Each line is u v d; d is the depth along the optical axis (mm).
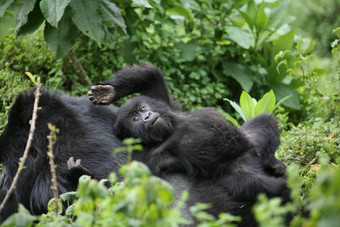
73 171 8523
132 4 16938
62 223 6098
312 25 21469
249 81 17078
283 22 18000
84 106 10039
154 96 11023
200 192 8742
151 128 9430
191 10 17781
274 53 17531
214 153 8930
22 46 15672
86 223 5309
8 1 13078
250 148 9148
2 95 13461
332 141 10867
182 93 16500
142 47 16609
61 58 13867
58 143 9188
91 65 16422
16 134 9312
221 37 17812
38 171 9062
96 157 9227
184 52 17188
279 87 17312
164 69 16688
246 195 8477
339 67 12977
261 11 17594
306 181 9234
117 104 15391
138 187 4801
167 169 9070
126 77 10938
